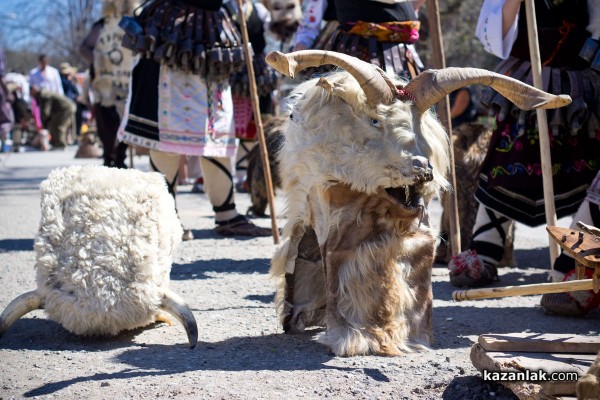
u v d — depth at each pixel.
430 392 4.68
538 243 10.82
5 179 20.55
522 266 8.95
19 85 32.84
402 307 5.43
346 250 5.33
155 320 6.23
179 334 6.05
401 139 5.09
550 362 4.50
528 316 6.56
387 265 5.34
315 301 5.96
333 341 5.37
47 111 33.72
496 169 7.66
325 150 5.24
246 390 4.69
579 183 7.51
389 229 5.34
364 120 5.18
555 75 7.29
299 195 5.66
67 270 5.59
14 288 7.70
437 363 5.13
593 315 6.57
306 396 4.60
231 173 10.95
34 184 19.20
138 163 23.77
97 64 13.56
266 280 8.02
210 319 6.49
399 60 7.69
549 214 6.78
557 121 7.22
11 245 10.34
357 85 5.19
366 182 5.16
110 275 5.58
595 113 7.35
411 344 5.45
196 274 8.37
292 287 5.91
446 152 5.45
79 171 5.91
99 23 13.67
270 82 12.81
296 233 5.80
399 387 4.74
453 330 6.09
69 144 37.41
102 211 5.65
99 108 13.73
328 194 5.34
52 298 5.61
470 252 7.71
